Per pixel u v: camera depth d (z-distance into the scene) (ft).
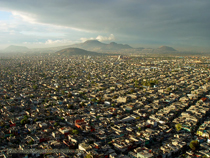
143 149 640.58
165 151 631.56
